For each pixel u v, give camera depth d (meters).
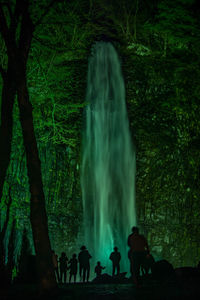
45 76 27.19
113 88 40.19
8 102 13.16
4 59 24.03
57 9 26.64
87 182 38.88
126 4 38.25
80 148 38.66
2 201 30.22
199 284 11.73
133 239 11.88
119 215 38.78
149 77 39.19
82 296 9.37
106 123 40.09
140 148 39.94
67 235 36.66
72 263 20.84
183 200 38.12
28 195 33.59
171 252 37.12
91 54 39.66
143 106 39.31
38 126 30.30
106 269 36.25
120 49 41.12
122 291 10.52
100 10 38.31
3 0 13.79
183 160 38.22
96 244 37.47
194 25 22.38
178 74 29.89
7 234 26.27
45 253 10.03
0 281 12.85
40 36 26.20
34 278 16.88
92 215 38.19
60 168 37.88
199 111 35.00
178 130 37.69
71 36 31.33
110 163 39.72
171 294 8.96
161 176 39.09
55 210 37.06
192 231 37.34
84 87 38.59
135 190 39.53
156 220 38.47
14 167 34.09
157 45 36.44
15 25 12.01
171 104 32.50
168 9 22.16
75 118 37.41
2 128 13.11
